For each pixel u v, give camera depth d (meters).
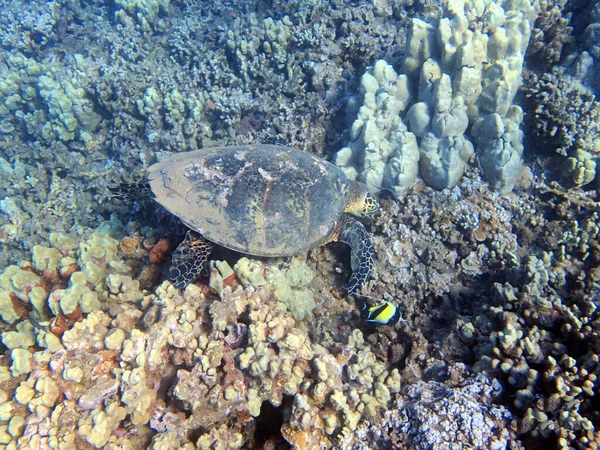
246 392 0.84
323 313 1.16
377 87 1.32
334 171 1.20
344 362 0.95
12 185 1.70
